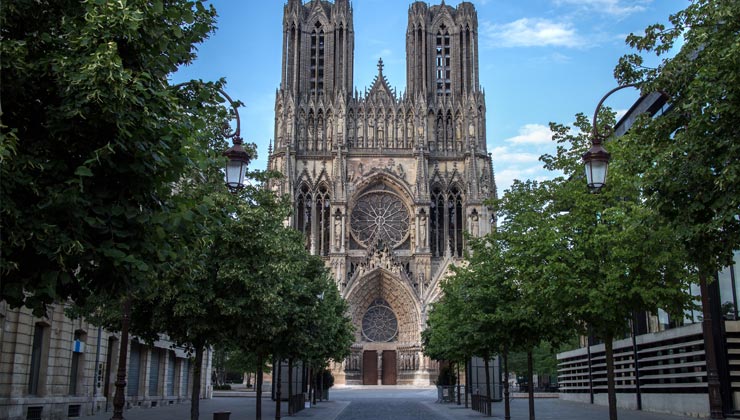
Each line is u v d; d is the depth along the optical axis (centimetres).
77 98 1401
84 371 4756
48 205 1383
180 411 5469
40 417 4028
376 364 11419
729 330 4041
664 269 2761
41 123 1505
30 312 3872
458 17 12562
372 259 11269
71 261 1467
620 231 2789
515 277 3512
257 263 3102
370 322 11512
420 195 11444
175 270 1969
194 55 1903
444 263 11112
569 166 3231
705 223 1877
